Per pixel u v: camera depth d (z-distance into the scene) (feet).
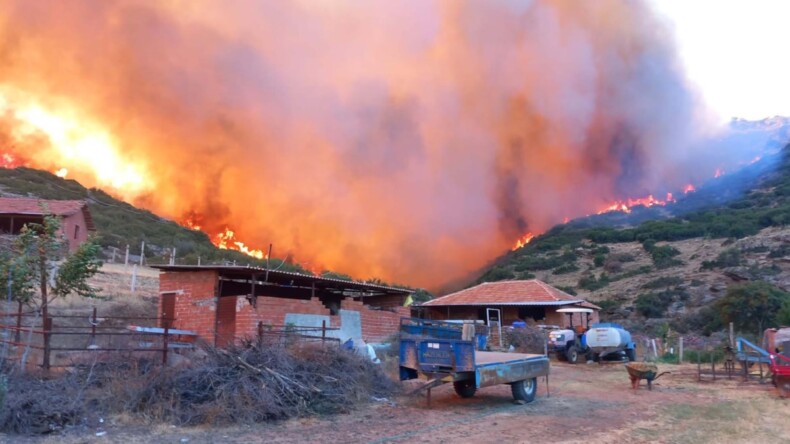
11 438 28.66
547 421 35.99
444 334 55.52
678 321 149.28
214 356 38.78
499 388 51.19
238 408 34.42
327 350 44.47
